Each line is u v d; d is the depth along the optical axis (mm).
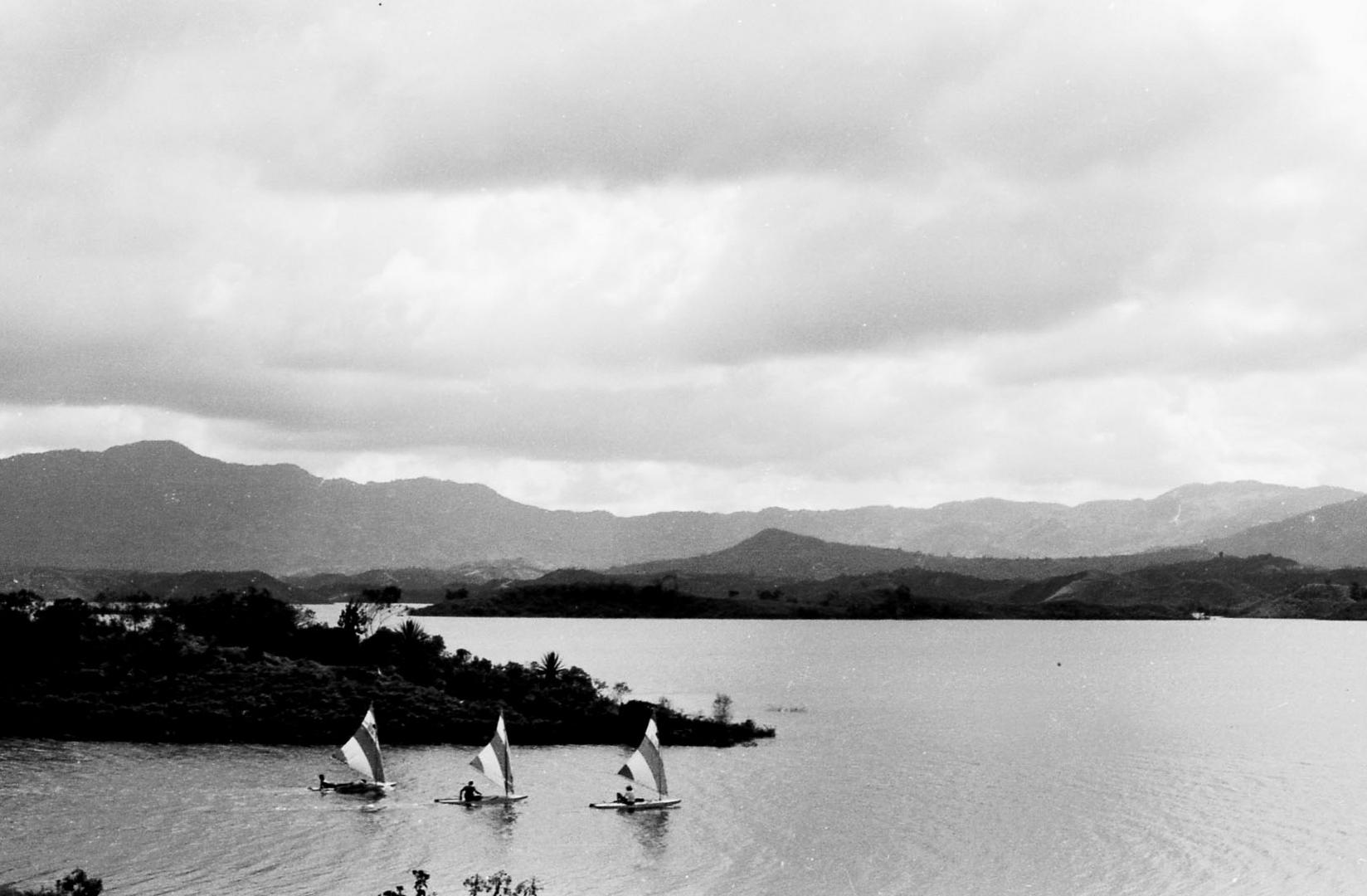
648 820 119250
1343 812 128125
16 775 133125
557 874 100500
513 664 195625
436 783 132750
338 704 166875
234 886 94312
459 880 97625
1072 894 98062
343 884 95250
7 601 193000
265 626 198875
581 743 163500
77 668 176500
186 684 172000
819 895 96438
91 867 98562
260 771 136875
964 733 193375
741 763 153750
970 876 102688
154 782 130000
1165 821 123438
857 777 145875
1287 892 99312
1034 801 132500
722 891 97562
